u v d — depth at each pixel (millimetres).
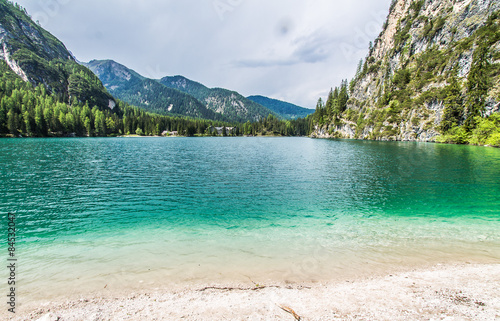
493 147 76438
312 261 10914
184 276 9734
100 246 12539
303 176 32156
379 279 9492
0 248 12289
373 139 144625
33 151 60000
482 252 11758
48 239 13477
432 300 8008
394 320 7023
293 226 15453
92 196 22531
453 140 99250
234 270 10188
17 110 138000
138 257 11328
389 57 185125
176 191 24469
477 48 105375
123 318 7285
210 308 7742
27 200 21188
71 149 68312
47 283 9195
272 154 62062
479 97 93250
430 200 21359
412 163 43219
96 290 8781
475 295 8234
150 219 16828
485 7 131125
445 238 13469
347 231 14578
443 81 120625
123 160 48062
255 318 7230
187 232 14492
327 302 8016
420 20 173250
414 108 124500
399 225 15578
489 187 25750
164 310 7656
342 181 29094
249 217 17219
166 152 66125
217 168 38719
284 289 8844
